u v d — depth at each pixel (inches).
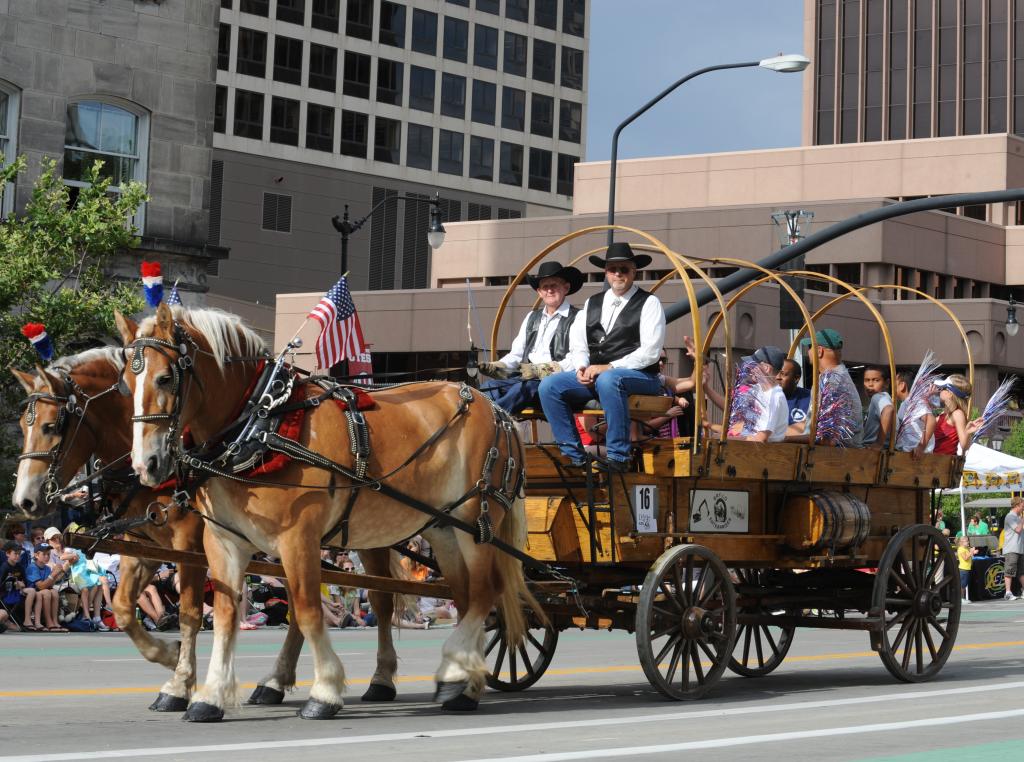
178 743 350.9
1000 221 2655.0
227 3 3127.5
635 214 2496.3
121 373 399.9
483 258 2613.2
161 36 1235.2
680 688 498.0
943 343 2233.0
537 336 516.1
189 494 399.2
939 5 3484.3
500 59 3550.7
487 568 448.5
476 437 445.4
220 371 400.8
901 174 2635.3
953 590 547.8
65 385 434.9
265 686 449.7
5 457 939.3
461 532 446.0
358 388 429.4
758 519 507.8
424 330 2374.5
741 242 2426.2
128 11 1217.4
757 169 2719.0
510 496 455.5
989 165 2605.8
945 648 546.6
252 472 394.6
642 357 471.5
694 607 468.8
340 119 3287.4
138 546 418.0
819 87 3575.3
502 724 396.2
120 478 442.3
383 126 3358.8
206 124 1258.6
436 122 3435.0
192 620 438.0
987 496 1563.7
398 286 3371.1
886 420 554.9
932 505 575.8
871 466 536.1
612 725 393.7
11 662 622.5
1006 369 2260.1
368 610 968.9
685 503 480.1
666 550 475.2
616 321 479.8
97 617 845.2
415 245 3398.1
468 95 3489.2
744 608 534.3
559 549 471.5
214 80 1264.8
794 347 565.3
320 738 362.0
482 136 3516.2
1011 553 1307.8
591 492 460.8
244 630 875.4
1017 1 3425.2
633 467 476.4
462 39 3484.3
